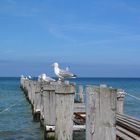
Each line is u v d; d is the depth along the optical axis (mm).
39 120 19578
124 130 8172
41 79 21234
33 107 22141
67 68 13688
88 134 5477
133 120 9648
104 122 5066
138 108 32781
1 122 21375
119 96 13203
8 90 69625
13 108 29875
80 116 13188
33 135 16812
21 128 18906
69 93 8555
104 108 5066
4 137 16391
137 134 7621
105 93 5062
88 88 5508
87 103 5555
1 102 39594
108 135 5039
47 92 12586
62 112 8562
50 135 12359
